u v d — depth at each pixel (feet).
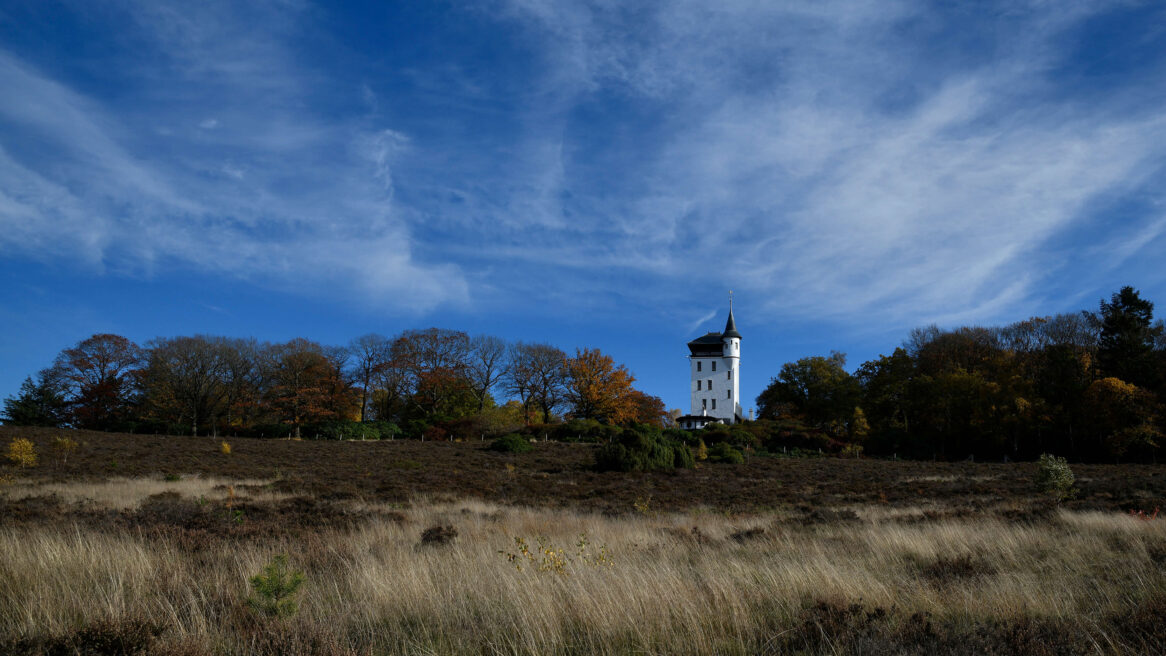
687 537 37.42
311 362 223.51
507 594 20.52
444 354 236.02
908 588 23.12
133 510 43.19
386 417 234.38
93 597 19.31
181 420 198.70
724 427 198.90
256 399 219.41
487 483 81.87
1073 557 28.91
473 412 220.43
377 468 102.01
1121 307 192.65
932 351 225.35
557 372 237.66
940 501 64.34
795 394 252.83
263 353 227.61
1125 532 34.91
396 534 36.86
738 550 32.37
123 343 204.64
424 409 225.56
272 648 15.74
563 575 23.22
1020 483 85.40
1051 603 20.21
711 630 17.54
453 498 63.62
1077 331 204.74
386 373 230.89
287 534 34.76
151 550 27.45
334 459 117.60
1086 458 172.45
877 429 208.33
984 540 33.27
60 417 196.13
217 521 38.88
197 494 59.00
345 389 226.99
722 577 23.54
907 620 18.48
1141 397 159.94
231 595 20.25
